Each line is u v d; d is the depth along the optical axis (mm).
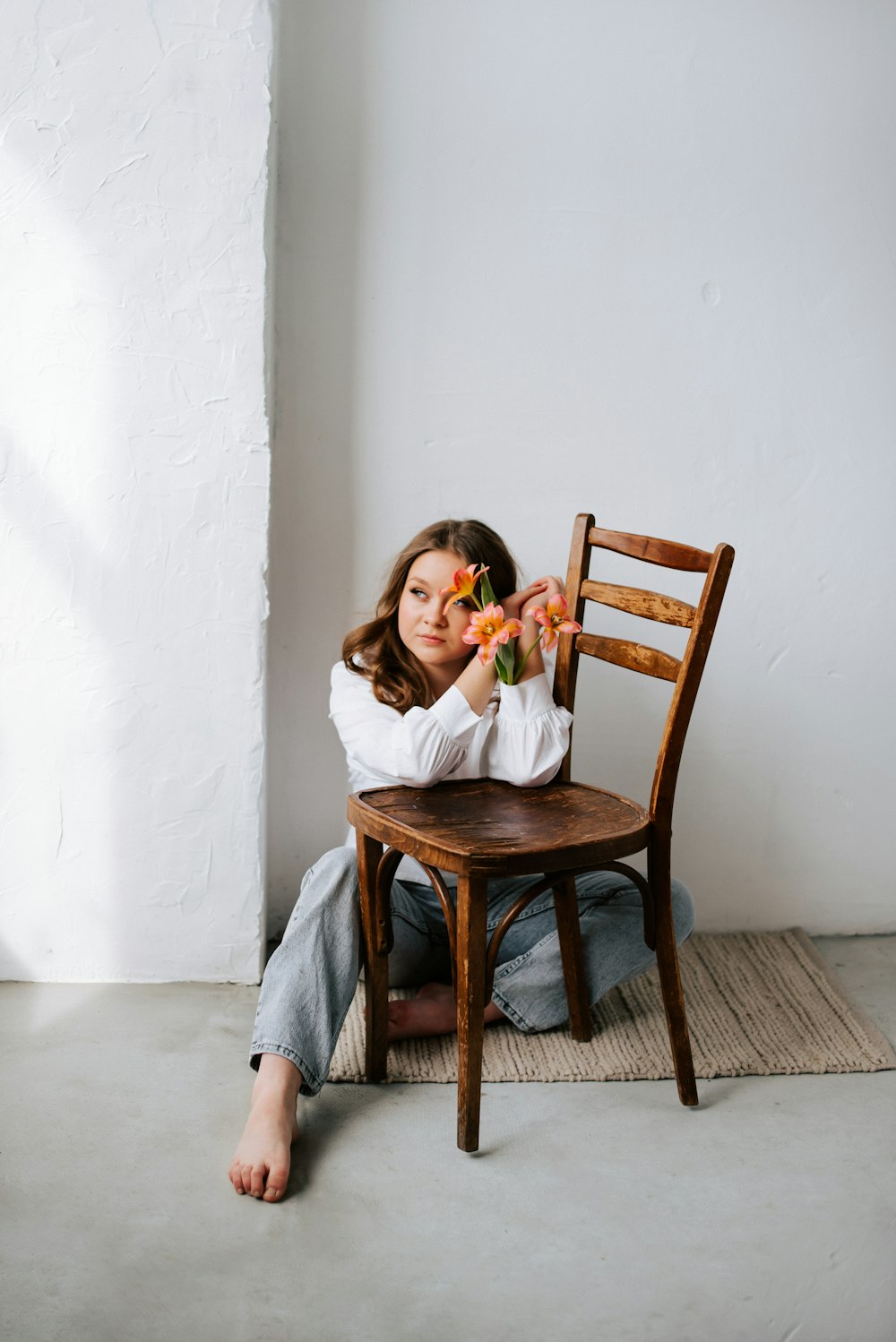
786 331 2191
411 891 1891
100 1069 1709
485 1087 1715
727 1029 1913
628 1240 1364
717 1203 1441
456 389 2133
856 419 2227
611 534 1737
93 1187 1423
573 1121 1625
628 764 2277
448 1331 1206
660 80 2104
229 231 1825
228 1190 1431
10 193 1779
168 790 1959
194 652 1926
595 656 1746
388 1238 1351
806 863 2354
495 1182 1470
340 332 2092
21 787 1932
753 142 2139
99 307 1824
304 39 2010
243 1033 1845
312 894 1657
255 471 1891
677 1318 1241
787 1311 1258
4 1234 1326
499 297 2119
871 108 2158
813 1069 1795
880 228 2188
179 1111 1604
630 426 2182
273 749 2205
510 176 2092
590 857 1471
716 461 2211
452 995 1849
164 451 1871
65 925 1983
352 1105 1648
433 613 1729
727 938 2316
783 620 2270
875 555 2271
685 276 2156
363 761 1747
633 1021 1934
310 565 2152
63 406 1841
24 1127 1545
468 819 1557
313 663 2184
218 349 1854
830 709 2309
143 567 1896
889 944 2336
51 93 1763
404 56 2039
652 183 2125
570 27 2070
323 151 2041
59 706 1916
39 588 1881
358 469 2135
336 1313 1226
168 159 1799
